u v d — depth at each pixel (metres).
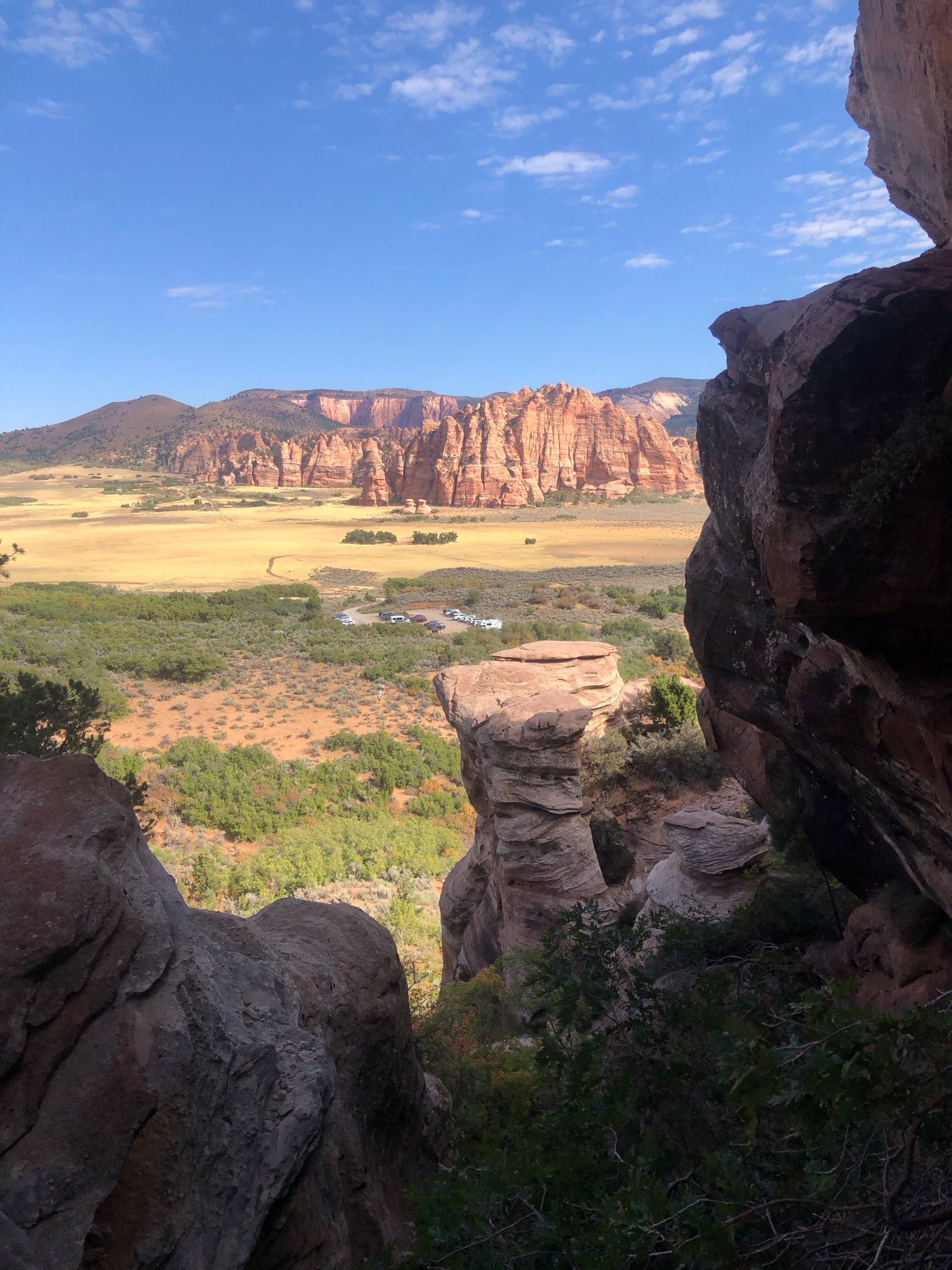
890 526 7.08
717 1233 4.60
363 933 8.81
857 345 7.11
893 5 10.09
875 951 11.67
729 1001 8.79
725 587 11.30
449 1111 10.15
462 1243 5.43
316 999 7.32
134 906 5.49
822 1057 4.39
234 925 7.01
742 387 10.39
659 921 9.35
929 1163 5.01
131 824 6.19
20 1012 4.55
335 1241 5.84
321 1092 5.83
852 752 9.20
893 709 8.30
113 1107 4.56
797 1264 5.15
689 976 12.19
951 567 7.06
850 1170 5.04
